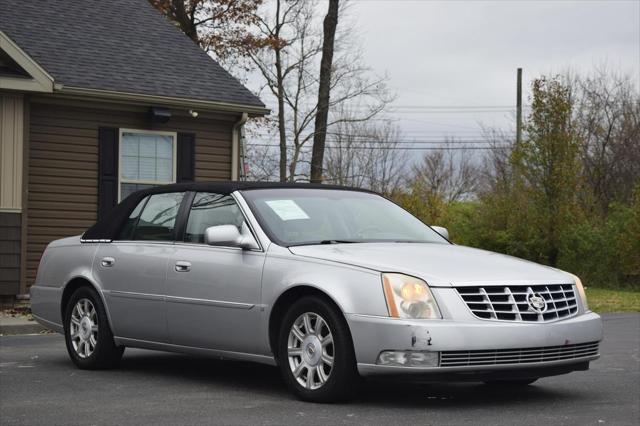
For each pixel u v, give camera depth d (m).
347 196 8.98
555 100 28.58
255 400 7.61
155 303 8.80
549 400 7.76
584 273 29.11
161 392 8.06
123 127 18.48
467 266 7.44
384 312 7.03
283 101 36.84
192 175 19.30
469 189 76.50
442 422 6.70
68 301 9.98
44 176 17.62
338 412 7.05
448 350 6.91
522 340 7.11
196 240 8.63
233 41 34.72
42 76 16.50
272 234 8.05
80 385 8.50
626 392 8.22
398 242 8.38
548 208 28.92
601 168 38.94
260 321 7.83
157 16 21.81
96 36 19.77
